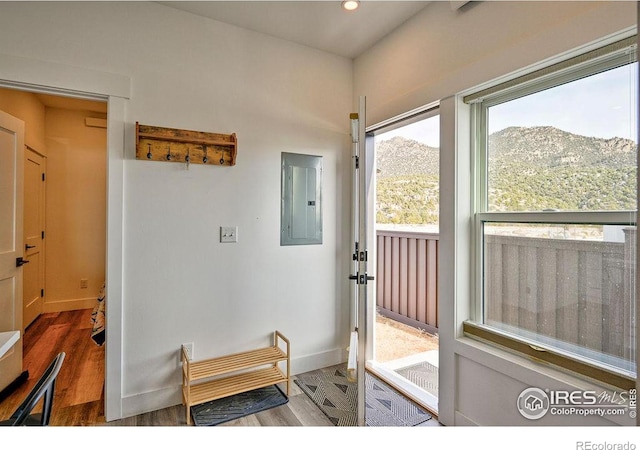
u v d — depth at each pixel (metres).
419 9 2.22
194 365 2.21
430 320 3.47
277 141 2.55
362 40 2.59
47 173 4.12
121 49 2.03
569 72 1.56
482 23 1.83
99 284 4.44
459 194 1.98
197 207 2.26
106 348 2.00
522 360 1.68
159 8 2.14
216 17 2.29
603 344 1.46
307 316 2.70
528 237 1.75
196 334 2.27
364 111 1.94
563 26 1.46
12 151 2.39
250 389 2.19
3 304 2.29
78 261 4.33
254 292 2.47
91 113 4.34
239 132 2.40
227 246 2.36
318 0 2.11
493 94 1.85
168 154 2.14
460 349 1.94
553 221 1.62
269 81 2.51
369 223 2.89
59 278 4.24
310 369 2.71
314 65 2.71
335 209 2.82
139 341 2.09
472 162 2.01
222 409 2.17
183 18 2.21
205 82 2.28
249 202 2.44
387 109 2.47
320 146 2.74
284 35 2.52
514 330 1.81
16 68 1.77
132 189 2.07
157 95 2.13
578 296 1.55
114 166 2.01
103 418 2.04
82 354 3.02
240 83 2.40
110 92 1.99
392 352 3.09
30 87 1.83
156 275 2.14
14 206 2.40
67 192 4.26
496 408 1.76
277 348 2.49
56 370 1.13
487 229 1.95
